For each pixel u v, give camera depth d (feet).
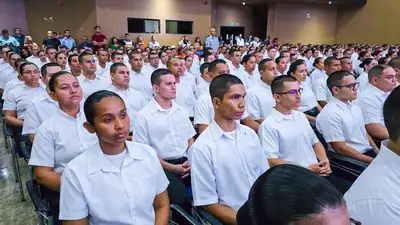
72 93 5.52
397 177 2.84
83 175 3.51
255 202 1.58
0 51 19.08
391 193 2.81
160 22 34.96
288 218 1.42
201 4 37.37
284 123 5.99
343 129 6.82
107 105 3.39
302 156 6.07
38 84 9.89
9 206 7.48
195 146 4.62
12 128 8.71
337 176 6.61
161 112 6.82
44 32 32.58
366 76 12.95
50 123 5.47
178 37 36.55
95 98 3.44
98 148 3.67
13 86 10.34
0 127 13.30
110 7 31.53
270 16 44.60
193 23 37.27
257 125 8.48
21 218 6.97
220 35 44.04
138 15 33.45
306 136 6.14
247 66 12.48
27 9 32.14
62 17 31.99
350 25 47.80
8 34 30.35
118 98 3.54
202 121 7.77
